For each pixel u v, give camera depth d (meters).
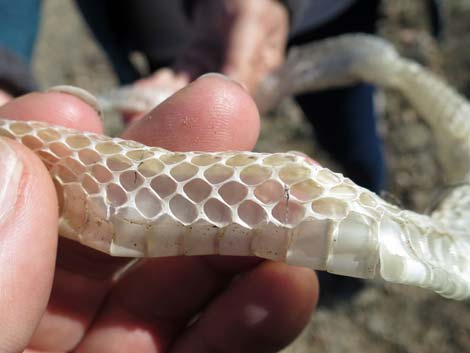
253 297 0.12
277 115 0.31
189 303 0.12
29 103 0.11
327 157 0.29
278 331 0.12
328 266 0.08
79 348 0.12
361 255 0.08
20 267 0.08
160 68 0.28
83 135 0.09
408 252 0.08
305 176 0.09
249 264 0.12
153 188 0.09
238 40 0.19
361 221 0.08
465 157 0.15
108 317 0.12
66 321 0.12
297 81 0.20
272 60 0.20
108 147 0.09
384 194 0.10
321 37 0.26
